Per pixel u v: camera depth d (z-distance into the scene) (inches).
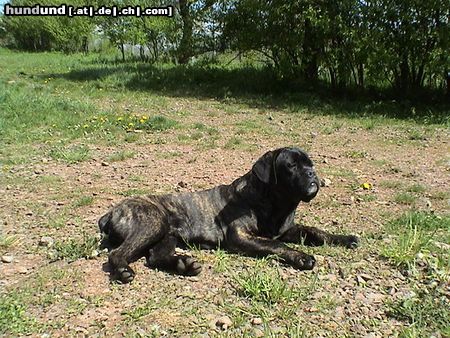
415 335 41.3
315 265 55.1
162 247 57.2
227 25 222.5
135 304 47.2
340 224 69.8
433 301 46.9
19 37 487.8
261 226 60.6
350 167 103.8
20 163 104.8
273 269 54.2
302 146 123.6
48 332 42.7
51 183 91.0
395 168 102.2
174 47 279.7
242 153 116.0
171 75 233.6
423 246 58.1
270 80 217.3
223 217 60.7
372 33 178.5
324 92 203.6
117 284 51.1
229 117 163.3
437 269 52.7
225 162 107.7
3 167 101.5
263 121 157.1
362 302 47.6
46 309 46.3
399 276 52.6
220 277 52.9
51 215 73.4
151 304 47.0
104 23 308.5
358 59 186.2
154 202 60.7
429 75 184.7
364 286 50.6
